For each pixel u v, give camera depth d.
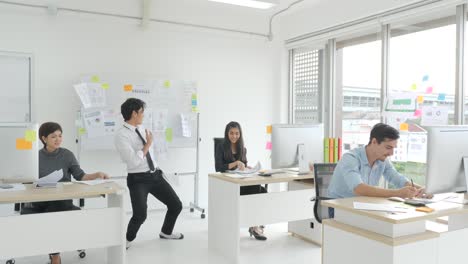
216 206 3.53
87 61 4.79
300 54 6.03
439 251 1.97
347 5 4.76
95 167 4.88
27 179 2.52
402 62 4.39
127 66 5.00
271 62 5.98
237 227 3.24
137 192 3.58
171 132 5.07
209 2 5.22
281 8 5.48
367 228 1.98
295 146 3.48
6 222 2.43
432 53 4.04
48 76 4.61
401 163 4.26
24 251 2.47
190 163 5.43
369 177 2.60
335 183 2.62
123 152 3.53
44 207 3.16
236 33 5.64
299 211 3.56
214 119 5.56
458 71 3.77
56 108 4.66
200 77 5.45
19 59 4.48
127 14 4.94
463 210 2.02
